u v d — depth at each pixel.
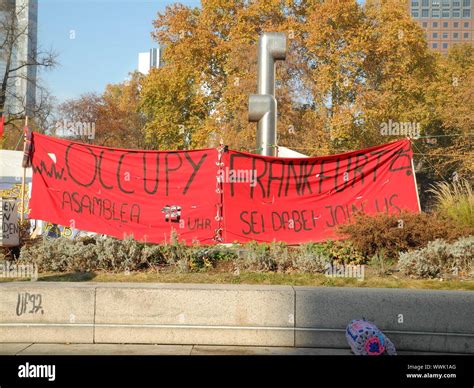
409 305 6.56
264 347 6.66
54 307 6.75
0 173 16.89
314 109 38.00
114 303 6.75
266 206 9.88
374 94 35.56
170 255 8.59
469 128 36.00
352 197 10.02
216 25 39.47
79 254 8.25
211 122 36.88
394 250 8.74
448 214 10.81
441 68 48.72
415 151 40.91
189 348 6.61
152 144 54.53
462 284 7.36
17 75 38.34
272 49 11.71
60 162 9.88
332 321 6.62
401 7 38.44
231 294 6.71
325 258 8.48
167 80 41.28
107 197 9.84
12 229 8.95
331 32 35.81
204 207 9.84
